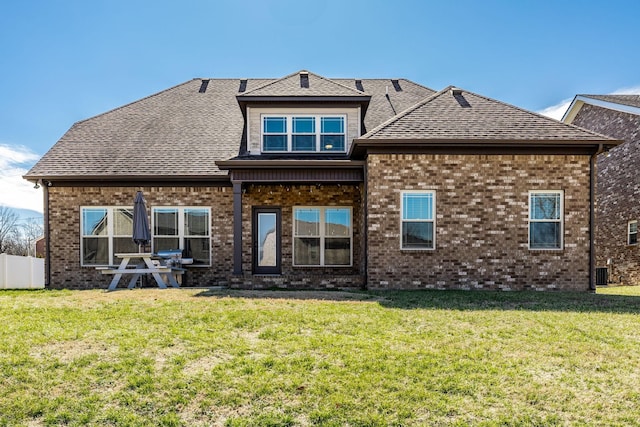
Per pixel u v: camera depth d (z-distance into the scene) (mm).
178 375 4391
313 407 3824
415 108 11688
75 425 3561
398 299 8500
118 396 3992
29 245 40188
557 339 5582
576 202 10773
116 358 4809
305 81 13430
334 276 11258
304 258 12828
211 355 4945
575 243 10750
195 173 12289
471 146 10617
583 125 19609
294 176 11406
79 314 6770
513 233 10742
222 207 12609
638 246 15766
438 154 10742
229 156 12812
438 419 3641
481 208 10734
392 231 10703
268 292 9406
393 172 10727
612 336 5727
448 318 6699
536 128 10852
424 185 10727
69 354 4910
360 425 3566
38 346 5152
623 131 16703
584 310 7469
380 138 10383
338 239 12875
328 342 5367
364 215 11156
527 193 10750
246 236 12602
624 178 16547
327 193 12820
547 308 7645
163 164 12555
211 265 12539
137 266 10727
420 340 5504
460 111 11555
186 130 13953
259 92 12547
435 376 4395
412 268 10672
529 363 4750
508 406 3836
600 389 4145
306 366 4613
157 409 3803
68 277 12508
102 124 14250
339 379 4312
